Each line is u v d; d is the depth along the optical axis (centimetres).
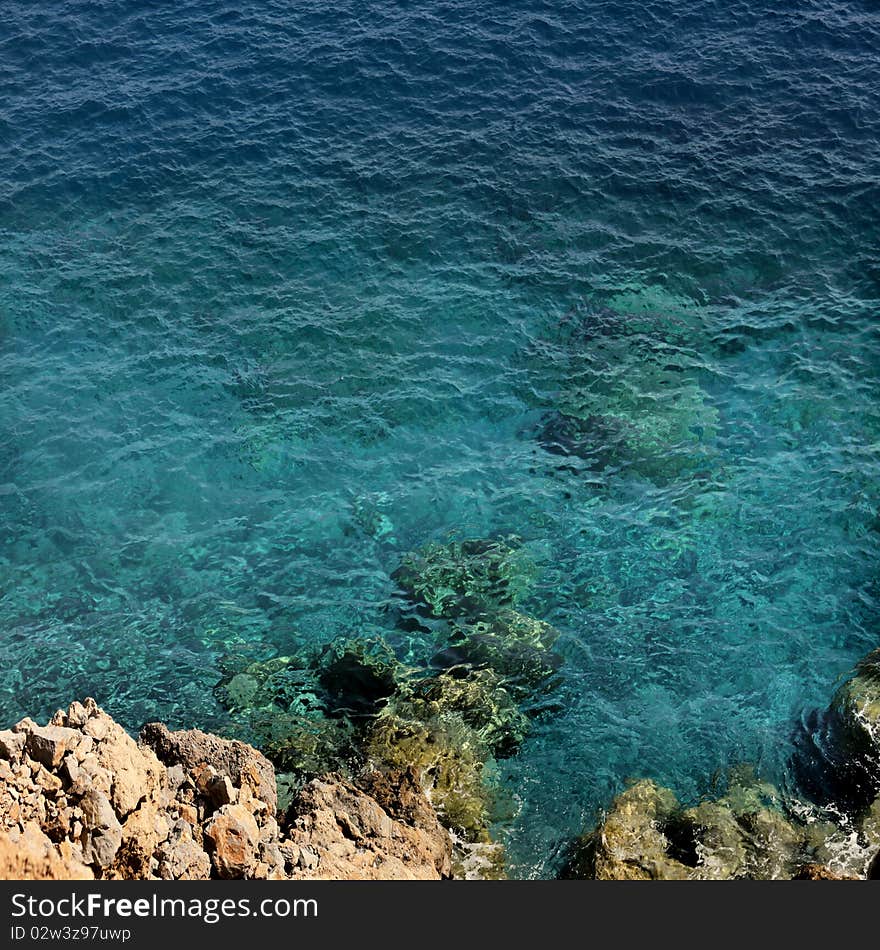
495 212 3541
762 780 1894
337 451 2712
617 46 4356
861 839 1728
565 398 2864
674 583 2328
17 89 4134
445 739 1923
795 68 4238
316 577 2370
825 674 2109
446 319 3130
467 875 1695
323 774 1852
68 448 2716
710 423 2762
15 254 3381
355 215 3525
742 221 3503
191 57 4294
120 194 3644
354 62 4241
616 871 1666
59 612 2288
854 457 2636
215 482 2625
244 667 2155
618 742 1988
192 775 1602
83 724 1530
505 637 2189
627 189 3638
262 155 3803
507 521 2502
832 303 3178
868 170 3706
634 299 3206
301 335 3069
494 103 4059
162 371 2953
